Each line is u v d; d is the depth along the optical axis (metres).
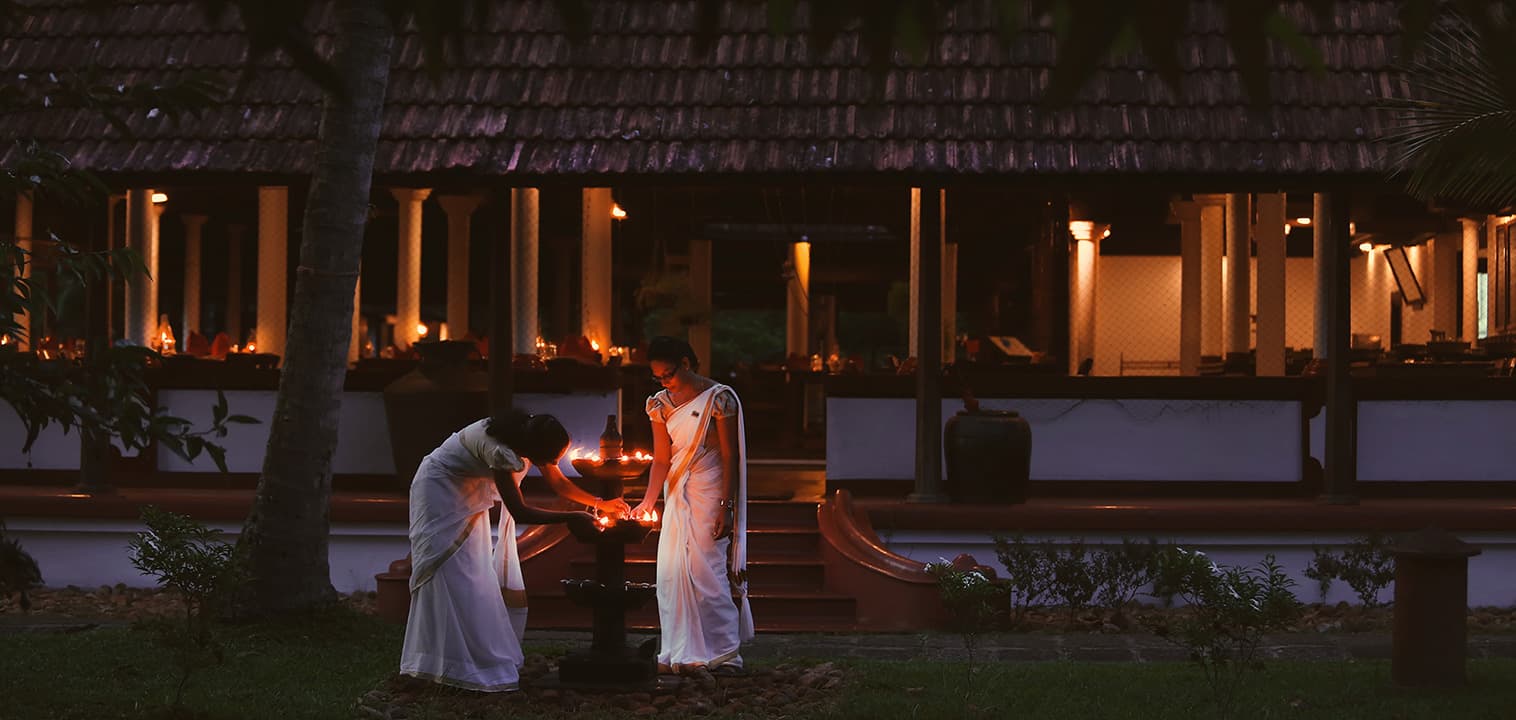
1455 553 7.16
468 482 6.98
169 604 10.59
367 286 24.67
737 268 23.25
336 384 8.82
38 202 15.99
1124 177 10.73
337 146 8.74
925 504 11.00
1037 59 11.43
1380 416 11.78
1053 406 11.83
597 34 11.88
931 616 9.69
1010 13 1.31
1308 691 7.09
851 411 11.81
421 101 11.45
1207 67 11.34
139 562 7.10
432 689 6.90
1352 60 11.30
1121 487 11.77
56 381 5.12
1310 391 11.73
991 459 10.99
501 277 11.31
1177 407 11.80
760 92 11.34
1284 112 10.97
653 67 11.60
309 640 8.33
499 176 10.86
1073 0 1.23
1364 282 21.78
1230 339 16.33
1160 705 6.72
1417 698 6.92
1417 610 7.23
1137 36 1.22
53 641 8.35
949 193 16.31
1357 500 11.19
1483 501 11.48
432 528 6.87
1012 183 10.87
